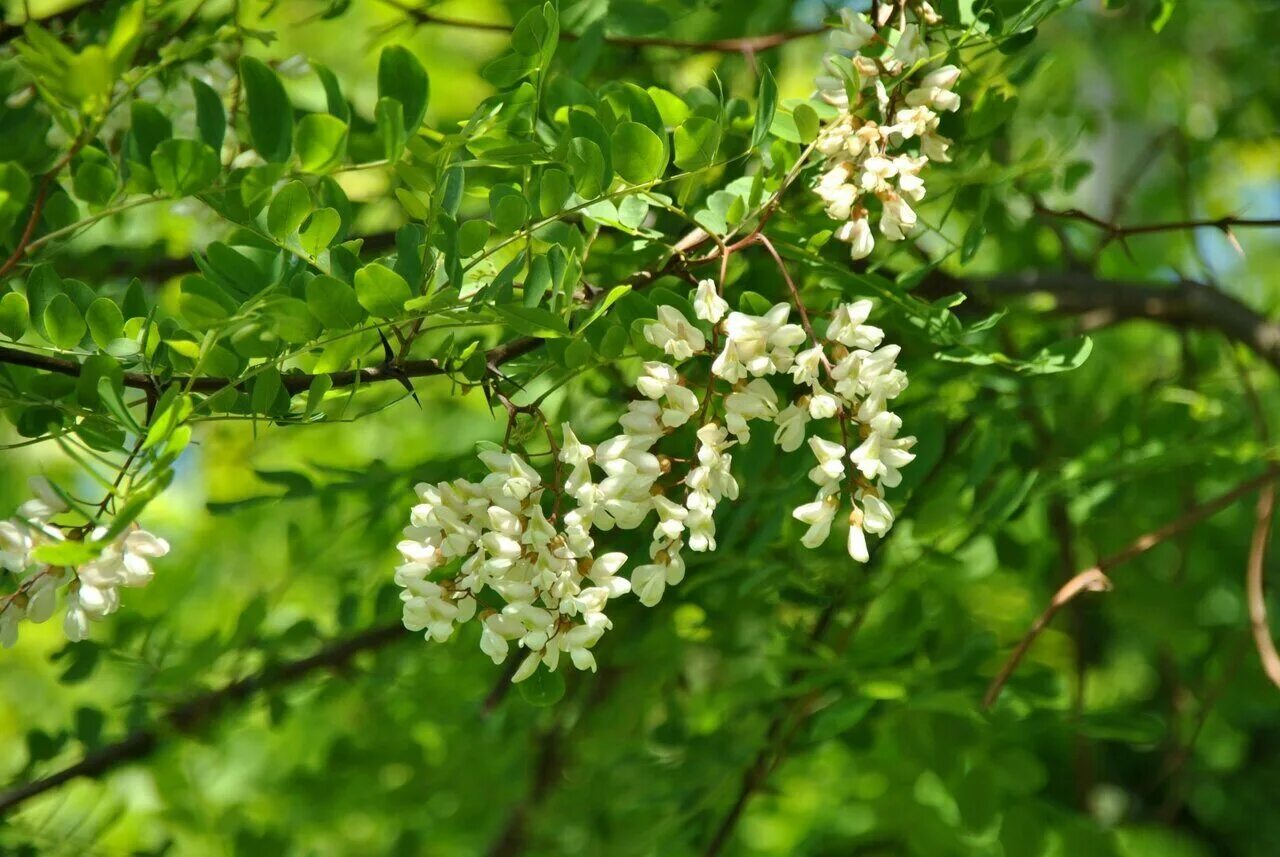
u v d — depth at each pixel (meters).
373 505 2.04
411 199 1.73
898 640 1.97
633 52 2.08
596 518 1.70
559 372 1.87
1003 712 1.96
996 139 2.04
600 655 2.12
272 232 1.70
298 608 2.96
